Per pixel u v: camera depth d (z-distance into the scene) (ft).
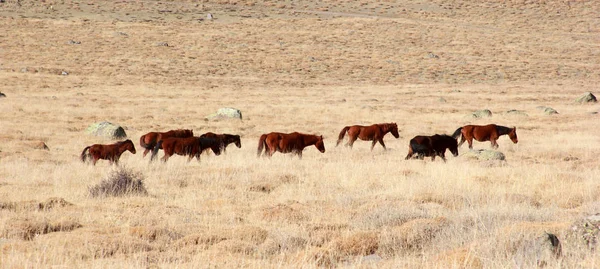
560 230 29.89
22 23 320.09
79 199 46.73
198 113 146.51
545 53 331.57
